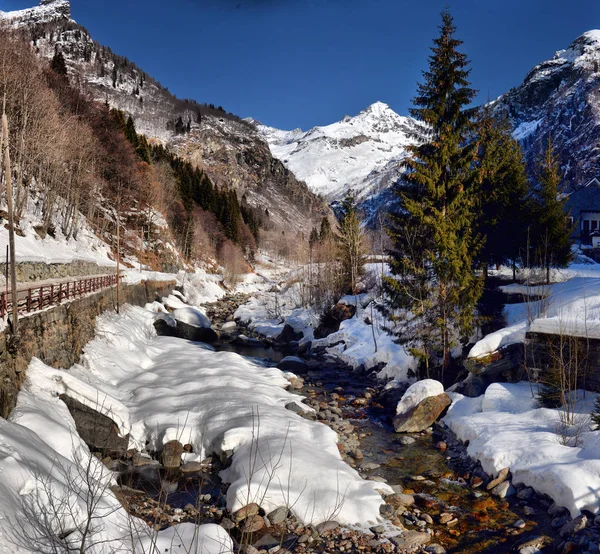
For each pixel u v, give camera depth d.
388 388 24.00
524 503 12.53
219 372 22.91
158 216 74.94
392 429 19.03
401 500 12.55
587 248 57.03
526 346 18.98
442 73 23.00
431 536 11.07
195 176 123.06
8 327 12.51
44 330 15.80
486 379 20.16
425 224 23.06
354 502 11.86
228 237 116.69
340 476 12.97
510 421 16.23
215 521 11.48
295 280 66.19
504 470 13.76
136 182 71.19
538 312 22.23
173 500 12.58
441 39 23.14
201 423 16.41
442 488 13.71
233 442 14.71
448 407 19.44
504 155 32.09
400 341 24.56
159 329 36.69
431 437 18.06
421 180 22.59
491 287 30.70
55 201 43.94
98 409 15.02
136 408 17.72
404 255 24.16
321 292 45.94
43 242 32.38
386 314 25.55
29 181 36.38
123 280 36.81
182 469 14.52
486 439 15.45
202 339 39.12
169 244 73.75
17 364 13.16
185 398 18.70
